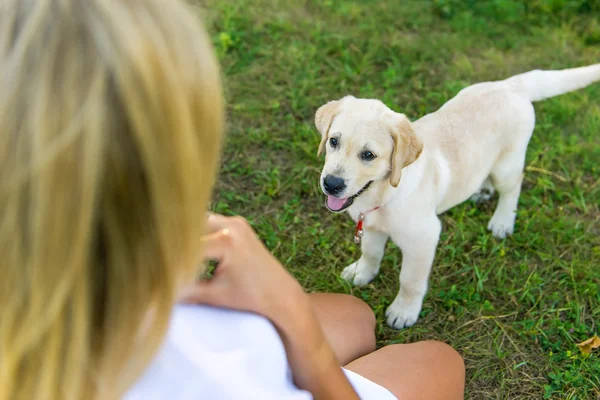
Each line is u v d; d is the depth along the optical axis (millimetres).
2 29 628
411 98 4043
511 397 2627
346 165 2424
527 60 4418
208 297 988
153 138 648
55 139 598
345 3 4828
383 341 2809
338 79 4129
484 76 4266
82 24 625
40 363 710
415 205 2537
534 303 2947
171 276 738
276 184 3475
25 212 621
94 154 613
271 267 1026
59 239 630
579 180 3559
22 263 644
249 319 969
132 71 626
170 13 704
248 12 4629
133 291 723
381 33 4574
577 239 3240
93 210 650
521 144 2945
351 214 2723
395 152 2396
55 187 607
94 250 695
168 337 875
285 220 3301
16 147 604
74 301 677
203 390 880
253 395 915
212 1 4684
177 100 667
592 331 2834
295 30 4496
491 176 3109
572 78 2992
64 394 735
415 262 2668
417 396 1682
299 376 1068
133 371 775
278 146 3684
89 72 618
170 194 687
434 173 2586
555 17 4824
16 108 606
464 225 3311
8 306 669
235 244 1021
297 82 4086
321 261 3127
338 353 1939
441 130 2732
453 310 2941
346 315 2057
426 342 1935
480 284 3010
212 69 734
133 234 696
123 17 643
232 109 3906
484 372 2703
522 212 3361
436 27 4703
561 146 3709
